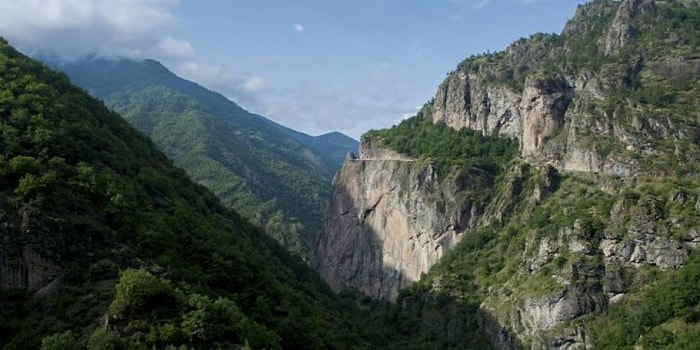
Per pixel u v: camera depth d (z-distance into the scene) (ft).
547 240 535.19
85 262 275.39
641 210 500.74
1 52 425.28
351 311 620.90
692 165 545.03
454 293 604.49
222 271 323.37
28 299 260.83
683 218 483.51
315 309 425.69
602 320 471.62
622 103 620.08
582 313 479.82
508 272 571.69
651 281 470.80
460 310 579.48
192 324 243.60
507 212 654.53
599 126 615.57
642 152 573.74
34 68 427.33
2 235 266.77
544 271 518.78
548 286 499.92
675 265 468.75
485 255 628.28
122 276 257.96
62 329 245.45
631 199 518.78
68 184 301.63
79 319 249.96
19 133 323.57
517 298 521.24
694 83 631.97
